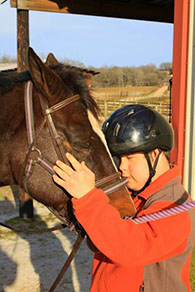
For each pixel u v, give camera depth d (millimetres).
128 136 1425
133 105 1554
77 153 1622
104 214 1240
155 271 1360
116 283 1421
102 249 1226
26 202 5609
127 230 1238
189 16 3973
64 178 1387
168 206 1380
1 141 1727
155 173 1490
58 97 1643
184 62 4086
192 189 4129
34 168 1696
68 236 4934
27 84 1754
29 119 1683
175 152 4312
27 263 4070
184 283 1417
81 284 3586
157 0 6434
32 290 3467
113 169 1656
